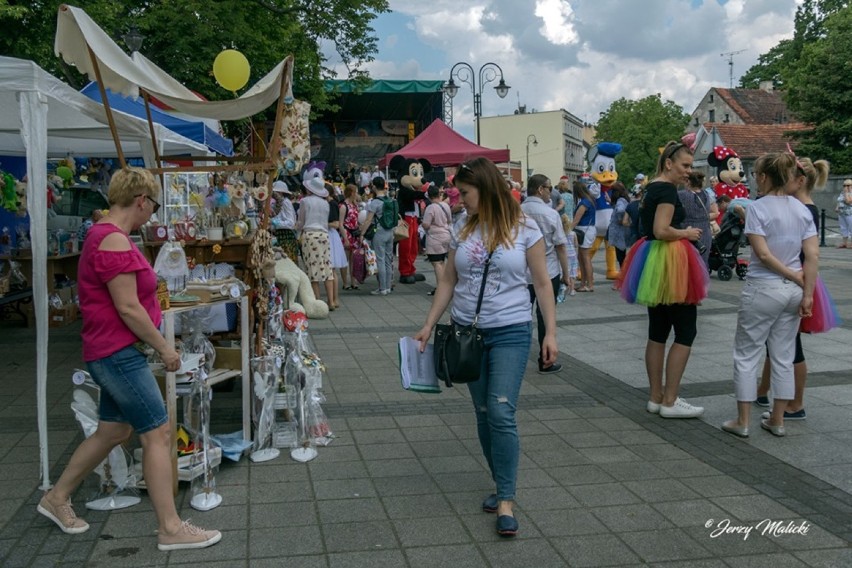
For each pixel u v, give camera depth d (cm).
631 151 7269
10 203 865
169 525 354
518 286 379
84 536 368
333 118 3603
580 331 901
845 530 372
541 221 689
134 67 462
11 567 337
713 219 1291
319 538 367
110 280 335
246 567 339
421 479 443
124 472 411
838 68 3186
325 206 1045
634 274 543
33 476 443
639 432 526
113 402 362
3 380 669
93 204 1211
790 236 490
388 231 1252
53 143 914
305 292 679
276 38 1816
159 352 349
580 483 435
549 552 353
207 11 1552
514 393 372
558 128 7088
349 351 804
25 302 934
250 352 486
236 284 472
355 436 520
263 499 413
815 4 5431
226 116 544
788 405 547
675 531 373
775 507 399
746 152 3738
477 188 380
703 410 567
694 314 548
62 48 461
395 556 349
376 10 1794
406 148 1736
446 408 586
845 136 3212
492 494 410
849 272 1414
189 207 533
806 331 518
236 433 496
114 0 1444
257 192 507
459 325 380
